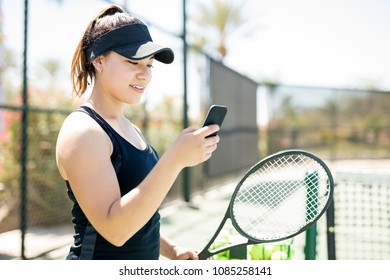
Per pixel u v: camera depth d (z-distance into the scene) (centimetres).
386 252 418
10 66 805
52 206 652
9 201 626
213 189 940
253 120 1302
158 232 172
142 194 132
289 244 262
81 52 167
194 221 645
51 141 666
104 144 143
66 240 545
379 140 1883
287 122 1639
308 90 1667
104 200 136
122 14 164
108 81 157
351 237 449
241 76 1156
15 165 636
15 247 508
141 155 158
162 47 157
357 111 1817
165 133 923
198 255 196
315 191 238
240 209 290
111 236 136
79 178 137
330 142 1764
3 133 638
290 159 243
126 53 153
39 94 706
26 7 430
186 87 773
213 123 145
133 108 762
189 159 136
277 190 247
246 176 197
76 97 175
